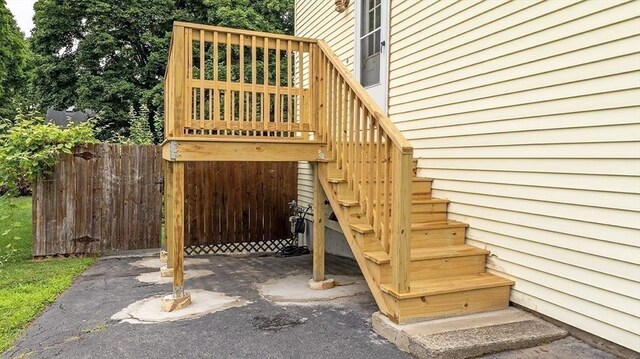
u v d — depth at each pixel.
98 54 15.77
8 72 17.64
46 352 2.73
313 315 3.42
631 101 2.45
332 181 3.76
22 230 7.23
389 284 3.06
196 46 14.15
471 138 3.71
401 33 4.78
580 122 2.74
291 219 7.01
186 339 2.93
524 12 3.17
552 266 2.93
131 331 3.08
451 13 3.97
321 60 4.13
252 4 16.92
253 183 6.98
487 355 2.57
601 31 2.62
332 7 6.53
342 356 2.65
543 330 2.79
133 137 9.21
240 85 3.86
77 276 4.79
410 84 4.62
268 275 4.90
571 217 2.80
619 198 2.51
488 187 3.51
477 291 3.10
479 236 3.59
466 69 3.78
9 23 17.62
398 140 2.80
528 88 3.13
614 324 2.54
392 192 2.92
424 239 3.56
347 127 3.70
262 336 2.98
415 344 2.61
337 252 6.48
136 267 5.25
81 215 5.86
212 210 6.75
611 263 2.56
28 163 5.37
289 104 4.08
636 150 2.42
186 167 6.59
